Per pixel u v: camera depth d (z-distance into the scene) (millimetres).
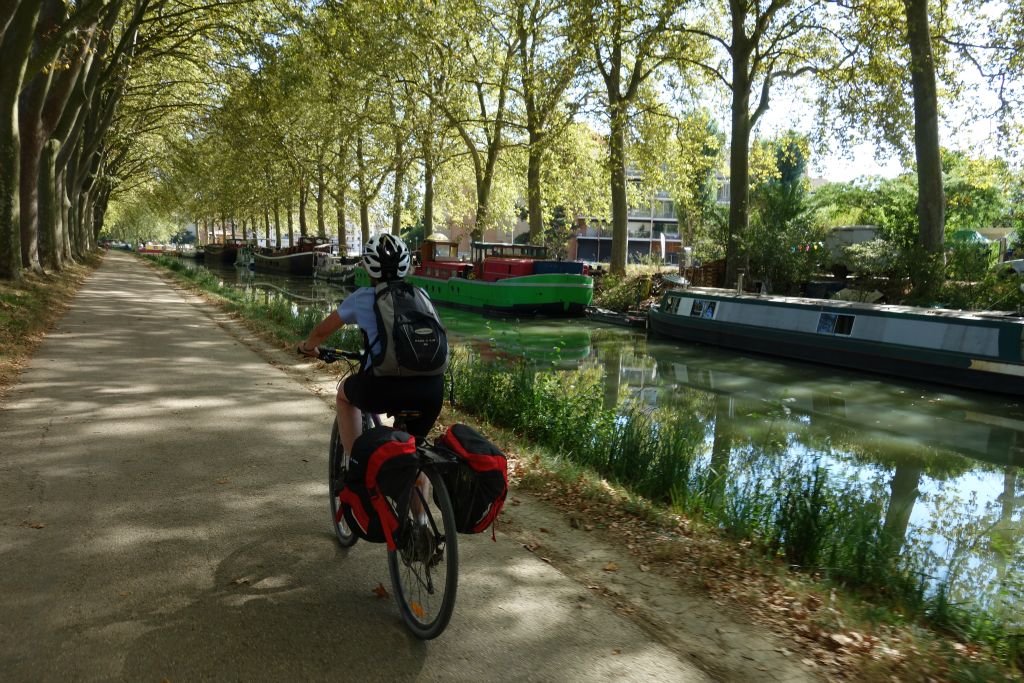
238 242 70062
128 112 34531
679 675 2877
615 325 25141
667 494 6289
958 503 7605
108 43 20312
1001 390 13703
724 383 14891
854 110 22031
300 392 8234
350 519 3412
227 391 8070
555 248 30500
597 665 2920
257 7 23328
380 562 3838
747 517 5602
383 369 3109
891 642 3344
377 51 26641
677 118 28203
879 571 4660
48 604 3178
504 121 30500
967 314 15055
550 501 5141
